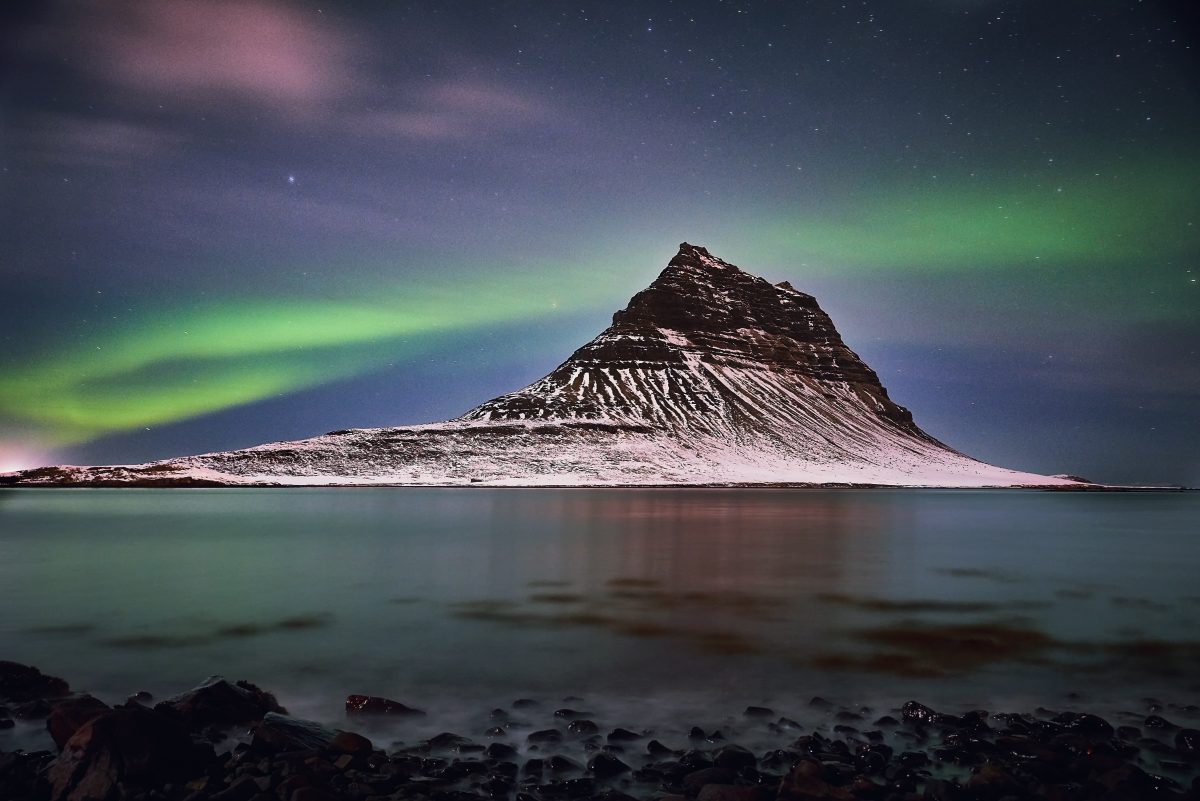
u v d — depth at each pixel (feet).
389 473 512.63
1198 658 47.21
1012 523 191.31
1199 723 35.01
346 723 34.78
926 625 56.95
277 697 38.60
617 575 83.97
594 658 46.55
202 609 62.69
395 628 55.21
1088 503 364.79
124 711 29.45
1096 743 31.53
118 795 26.35
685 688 40.24
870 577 83.87
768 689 40.11
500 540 125.08
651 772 28.94
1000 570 92.07
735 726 34.40
